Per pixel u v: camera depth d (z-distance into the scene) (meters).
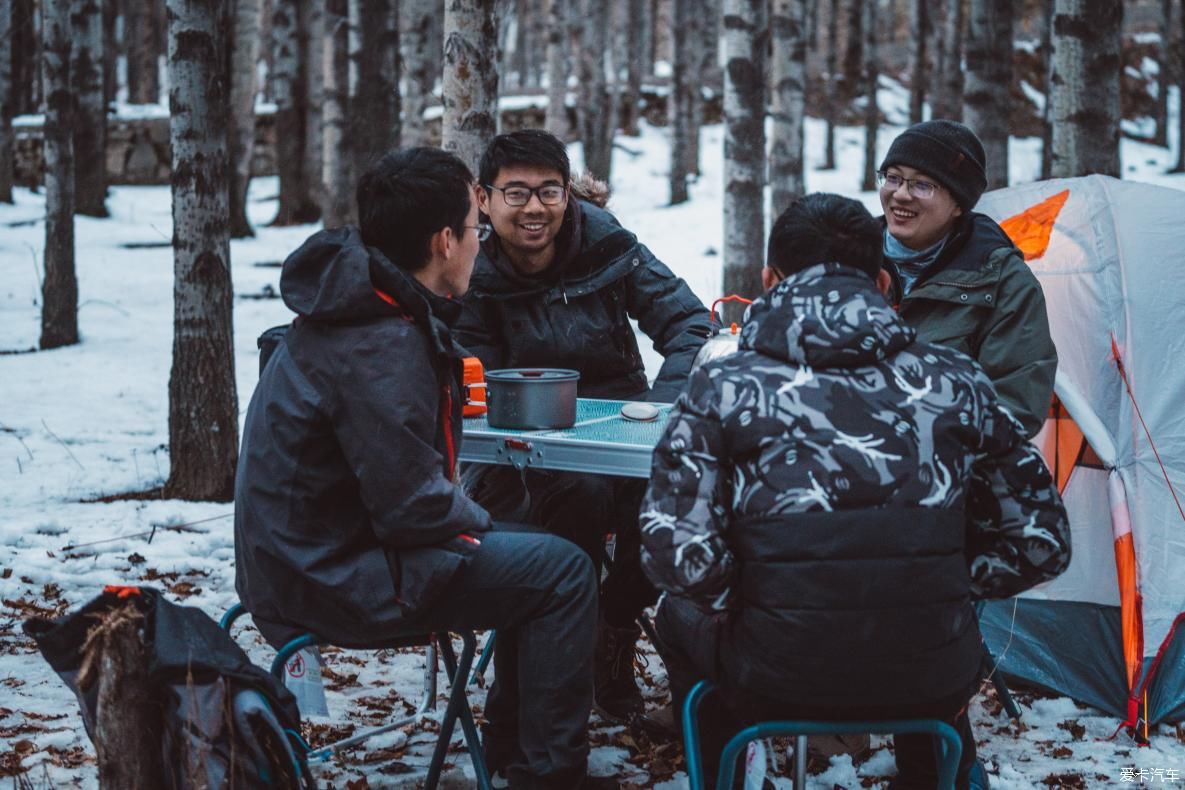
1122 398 4.09
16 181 24.38
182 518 6.43
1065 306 4.23
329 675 4.34
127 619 2.52
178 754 2.53
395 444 2.69
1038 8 34.88
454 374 2.90
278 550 2.78
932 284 3.45
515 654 3.13
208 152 6.61
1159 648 3.89
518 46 39.72
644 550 2.46
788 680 2.43
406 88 16.58
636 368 4.00
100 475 7.46
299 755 2.65
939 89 23.48
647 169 24.30
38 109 29.67
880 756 3.62
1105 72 6.12
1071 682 4.07
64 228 11.80
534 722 2.87
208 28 6.55
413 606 2.76
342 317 2.74
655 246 16.77
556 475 3.68
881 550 2.36
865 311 2.46
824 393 2.43
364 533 2.82
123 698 2.52
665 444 2.48
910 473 2.39
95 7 19.80
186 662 2.49
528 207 3.58
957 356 2.53
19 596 5.20
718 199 20.84
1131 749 3.71
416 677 4.36
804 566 2.37
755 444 2.42
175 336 6.78
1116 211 4.30
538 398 3.14
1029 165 25.05
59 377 10.56
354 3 17.75
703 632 2.71
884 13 39.44
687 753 2.64
